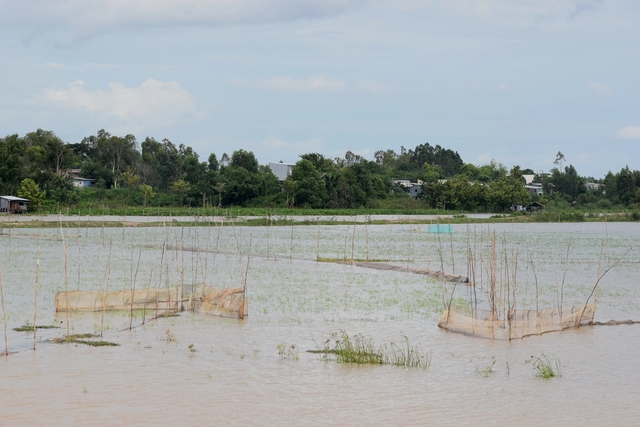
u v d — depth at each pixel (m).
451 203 136.38
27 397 15.73
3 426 13.90
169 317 25.80
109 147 145.38
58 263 41.34
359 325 25.23
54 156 112.19
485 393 16.92
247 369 18.59
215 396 16.16
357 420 14.76
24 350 19.97
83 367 18.33
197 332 23.16
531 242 67.06
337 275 40.59
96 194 113.00
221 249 54.22
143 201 112.00
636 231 88.81
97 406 15.24
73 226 73.75
